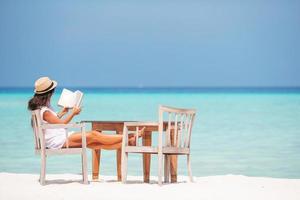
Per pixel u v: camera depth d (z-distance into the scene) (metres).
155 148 13.71
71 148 13.81
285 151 24.12
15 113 48.53
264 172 18.92
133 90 192.50
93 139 14.21
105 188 13.28
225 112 49.94
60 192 12.75
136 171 18.39
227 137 29.52
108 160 21.09
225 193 12.79
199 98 91.50
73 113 13.97
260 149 24.73
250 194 12.75
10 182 14.19
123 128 14.30
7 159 21.59
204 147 25.36
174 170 14.65
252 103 68.19
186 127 14.33
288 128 34.56
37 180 14.56
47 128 13.55
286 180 14.84
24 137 29.14
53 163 20.59
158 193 12.69
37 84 14.01
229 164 20.56
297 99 80.50
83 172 13.91
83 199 12.02
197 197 12.30
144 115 44.41
